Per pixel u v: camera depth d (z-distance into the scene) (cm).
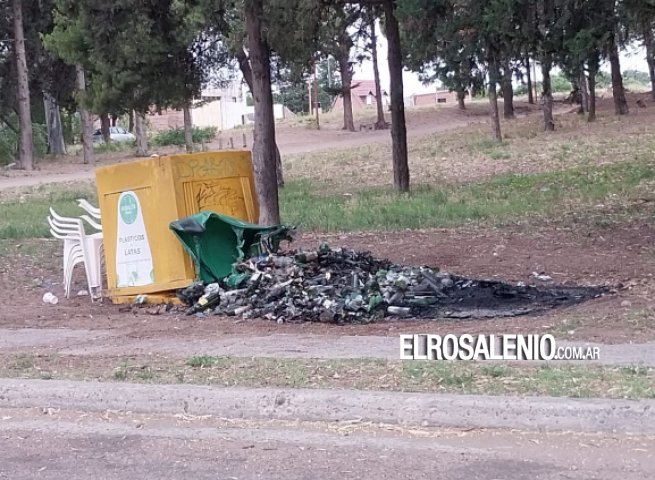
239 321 1023
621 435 620
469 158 3228
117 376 765
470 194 2117
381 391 688
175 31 2150
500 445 607
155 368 793
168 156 1140
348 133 5859
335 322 993
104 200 1178
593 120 4444
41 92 4759
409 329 941
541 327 911
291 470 569
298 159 3906
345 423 666
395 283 1051
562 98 7200
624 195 1902
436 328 934
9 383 746
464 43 1423
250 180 1202
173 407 704
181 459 597
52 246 1648
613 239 1395
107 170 1170
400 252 1386
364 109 7925
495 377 720
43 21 4325
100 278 1212
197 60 2466
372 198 2138
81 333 995
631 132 3619
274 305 1036
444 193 2170
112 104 2503
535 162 2877
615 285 1103
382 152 3869
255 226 1145
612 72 4744
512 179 2402
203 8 1783
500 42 1390
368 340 897
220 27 2122
